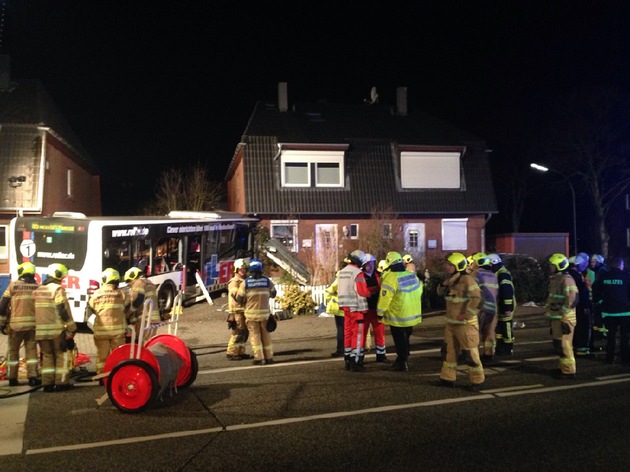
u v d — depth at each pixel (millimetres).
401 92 34312
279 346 12328
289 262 21125
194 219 18797
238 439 6258
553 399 7648
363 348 9680
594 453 5711
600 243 38250
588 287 11297
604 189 39250
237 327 10852
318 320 15516
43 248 14523
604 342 12086
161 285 16375
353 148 29594
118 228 14844
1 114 24469
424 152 30062
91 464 5625
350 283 9555
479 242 30516
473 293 8156
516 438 6152
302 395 8016
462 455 5688
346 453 5785
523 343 12141
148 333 9453
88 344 12859
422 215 29828
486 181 30828
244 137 28328
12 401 8016
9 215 23219
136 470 5457
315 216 28500
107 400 7941
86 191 33031
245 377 9250
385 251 24594
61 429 6719
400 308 9352
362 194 28953
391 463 5512
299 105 33000
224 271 20562
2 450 6059
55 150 25875
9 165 23234
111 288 8992
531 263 19812
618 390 8102
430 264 26672
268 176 28141
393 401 7625
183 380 8336
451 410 7180
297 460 5625
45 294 8578
